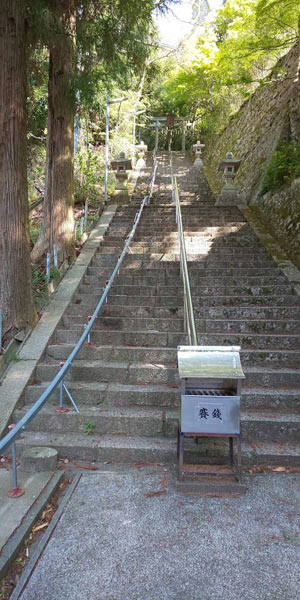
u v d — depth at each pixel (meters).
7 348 4.78
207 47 15.52
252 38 9.62
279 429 3.73
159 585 2.15
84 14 6.56
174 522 2.67
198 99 19.97
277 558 2.34
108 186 12.67
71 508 2.83
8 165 5.06
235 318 5.68
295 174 8.22
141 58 6.87
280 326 5.32
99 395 4.23
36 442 3.63
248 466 3.44
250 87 15.48
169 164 19.22
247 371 4.42
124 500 2.93
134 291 6.34
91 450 3.54
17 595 2.10
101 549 2.42
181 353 3.11
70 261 7.29
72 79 6.72
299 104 9.59
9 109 5.00
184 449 3.49
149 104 21.89
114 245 8.12
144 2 6.00
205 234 8.43
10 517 2.66
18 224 5.12
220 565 2.29
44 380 4.58
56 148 7.48
